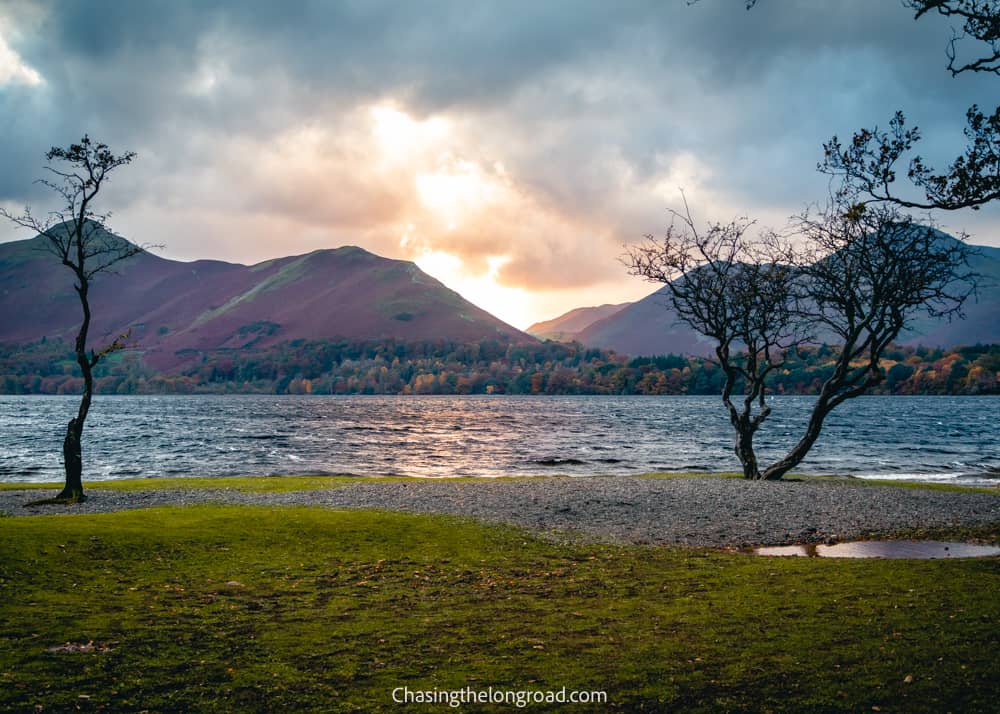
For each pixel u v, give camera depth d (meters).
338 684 9.02
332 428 101.12
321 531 19.67
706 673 9.23
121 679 9.13
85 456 58.19
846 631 10.73
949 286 31.78
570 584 14.75
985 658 9.32
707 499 27.20
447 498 27.09
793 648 10.05
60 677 9.14
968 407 170.38
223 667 9.62
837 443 70.75
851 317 32.12
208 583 14.41
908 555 18.80
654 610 12.45
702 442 73.50
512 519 23.03
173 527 19.30
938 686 8.50
